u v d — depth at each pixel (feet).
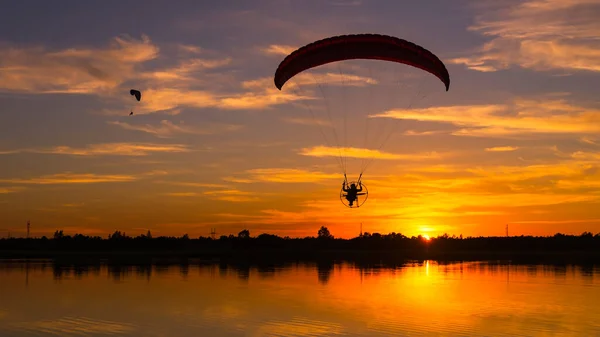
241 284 195.00
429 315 126.62
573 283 203.62
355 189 128.06
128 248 563.89
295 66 135.23
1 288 180.45
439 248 577.84
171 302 146.72
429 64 129.39
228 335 106.83
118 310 133.90
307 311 131.44
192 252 532.73
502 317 125.18
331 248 573.74
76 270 266.77
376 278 222.69
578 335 108.27
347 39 128.67
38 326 115.85
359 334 107.14
